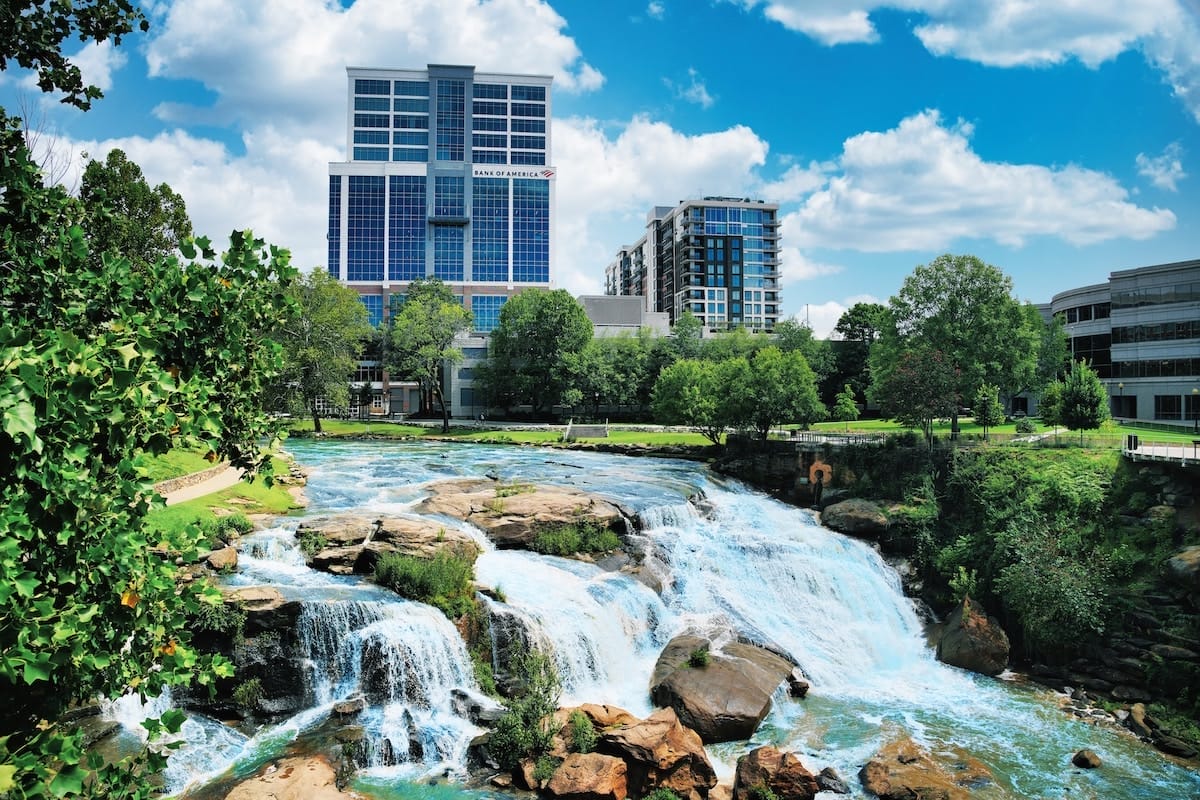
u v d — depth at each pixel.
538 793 19.31
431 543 29.50
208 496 32.69
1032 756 23.27
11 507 7.66
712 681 25.23
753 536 38.69
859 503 42.31
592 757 19.97
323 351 77.12
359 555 28.62
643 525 38.09
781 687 26.64
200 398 11.07
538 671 22.81
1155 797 21.03
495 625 26.00
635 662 28.17
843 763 22.09
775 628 31.72
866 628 33.31
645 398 105.00
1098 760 22.72
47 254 11.18
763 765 20.03
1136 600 30.09
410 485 43.53
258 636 22.70
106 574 9.18
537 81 158.38
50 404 7.70
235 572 26.47
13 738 9.16
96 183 42.84
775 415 54.50
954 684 29.27
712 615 31.61
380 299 142.25
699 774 20.33
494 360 102.88
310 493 39.41
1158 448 38.38
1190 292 68.50
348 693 23.12
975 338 55.44
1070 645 30.06
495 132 156.12
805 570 35.41
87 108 13.59
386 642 23.33
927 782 20.25
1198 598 28.66
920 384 46.22
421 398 112.25
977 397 52.03
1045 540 33.50
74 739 8.34
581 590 29.70
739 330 109.62
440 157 153.62
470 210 145.88
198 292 11.41
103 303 11.20
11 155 11.90
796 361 55.78
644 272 194.62
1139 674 28.30
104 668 9.81
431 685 23.83
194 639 22.00
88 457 9.23
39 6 12.41
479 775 20.20
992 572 34.47
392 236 143.38
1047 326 78.75
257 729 21.38
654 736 20.47
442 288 125.62
